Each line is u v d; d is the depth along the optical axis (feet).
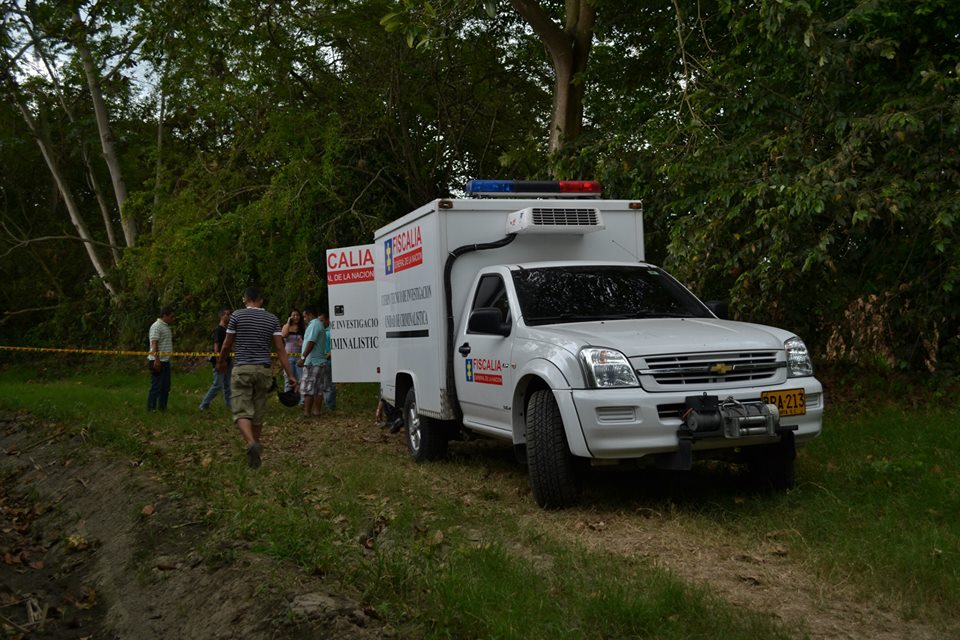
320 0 65.05
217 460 31.40
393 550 18.13
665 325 23.07
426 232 28.81
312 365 45.01
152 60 70.33
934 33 36.76
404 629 14.11
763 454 22.81
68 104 102.73
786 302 38.55
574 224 27.32
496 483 26.23
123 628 18.89
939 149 31.94
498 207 28.32
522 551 18.69
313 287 61.41
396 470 28.17
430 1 36.60
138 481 26.99
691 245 34.47
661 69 52.31
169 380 47.11
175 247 60.39
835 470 24.32
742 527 19.93
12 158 110.01
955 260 34.22
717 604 14.67
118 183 91.15
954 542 17.46
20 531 27.66
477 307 26.78
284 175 60.39
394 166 68.03
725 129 39.04
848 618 14.61
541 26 51.60
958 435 27.32
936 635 13.87
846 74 33.96
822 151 35.27
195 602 18.03
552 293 25.14
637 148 41.45
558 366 21.52
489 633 13.69
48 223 118.62
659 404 20.40
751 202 34.12
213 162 68.28
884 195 30.19
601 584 15.55
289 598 15.89
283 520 20.45
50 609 20.63
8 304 113.91
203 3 61.98
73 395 54.39
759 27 34.17
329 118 64.23
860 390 38.29
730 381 21.21
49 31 80.89
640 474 26.35
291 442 36.52
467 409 27.30
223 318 47.50
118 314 93.66
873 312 36.99
